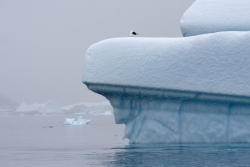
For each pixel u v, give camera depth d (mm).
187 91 29125
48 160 21906
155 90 29547
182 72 29234
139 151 25141
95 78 30031
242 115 29562
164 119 30109
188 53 29234
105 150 26594
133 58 29750
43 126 74875
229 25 31344
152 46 29734
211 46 29109
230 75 28984
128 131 31156
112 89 30188
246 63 28984
